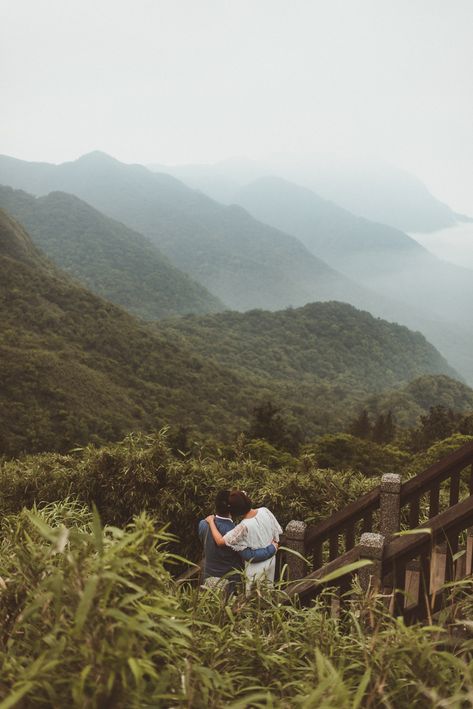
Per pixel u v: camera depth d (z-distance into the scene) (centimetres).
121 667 116
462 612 193
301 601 287
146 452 638
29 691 118
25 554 151
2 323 13488
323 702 119
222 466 670
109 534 171
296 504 579
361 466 2795
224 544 324
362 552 261
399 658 148
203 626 178
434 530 248
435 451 2303
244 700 123
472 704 137
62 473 654
